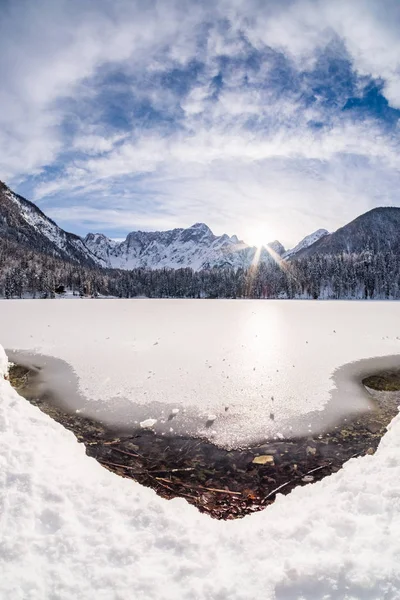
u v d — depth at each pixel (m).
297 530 3.30
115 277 138.00
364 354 13.59
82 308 34.41
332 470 5.96
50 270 100.81
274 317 26.27
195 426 7.61
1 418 4.74
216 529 3.55
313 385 10.12
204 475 5.82
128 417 8.08
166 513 3.64
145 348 14.52
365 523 3.22
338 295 86.50
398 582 2.58
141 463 6.19
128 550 3.10
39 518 3.33
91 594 2.69
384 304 43.41
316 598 2.58
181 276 120.69
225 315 27.67
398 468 3.97
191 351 14.01
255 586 2.74
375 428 7.56
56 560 2.94
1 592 2.58
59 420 7.96
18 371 11.53
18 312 29.41
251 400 9.00
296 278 93.19
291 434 7.27
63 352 13.88
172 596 2.69
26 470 3.84
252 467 6.06
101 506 3.65
